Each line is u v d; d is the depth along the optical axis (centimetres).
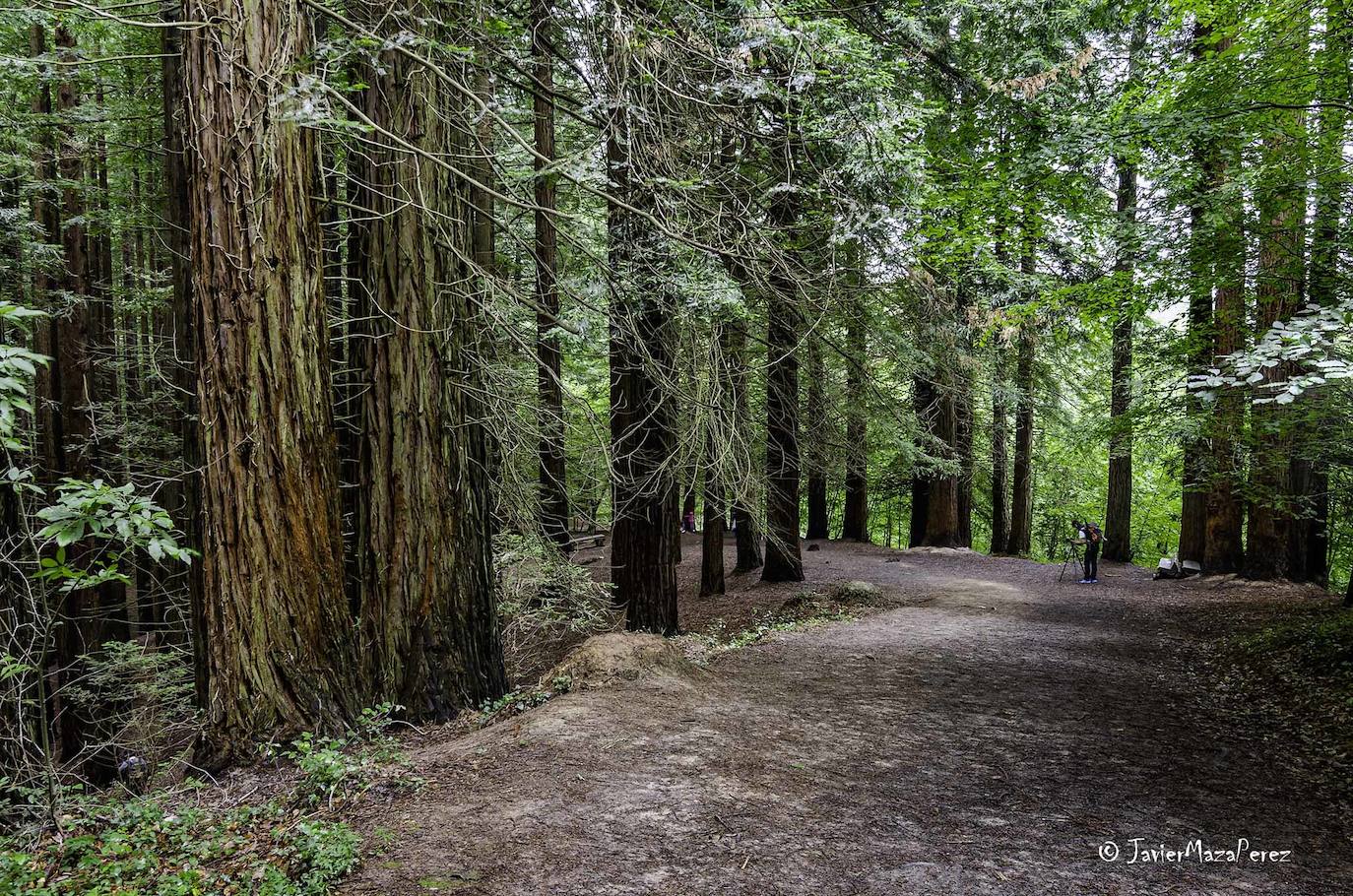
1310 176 754
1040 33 1134
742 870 354
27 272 991
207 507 543
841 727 593
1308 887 363
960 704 683
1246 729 646
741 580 1703
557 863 354
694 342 826
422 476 663
